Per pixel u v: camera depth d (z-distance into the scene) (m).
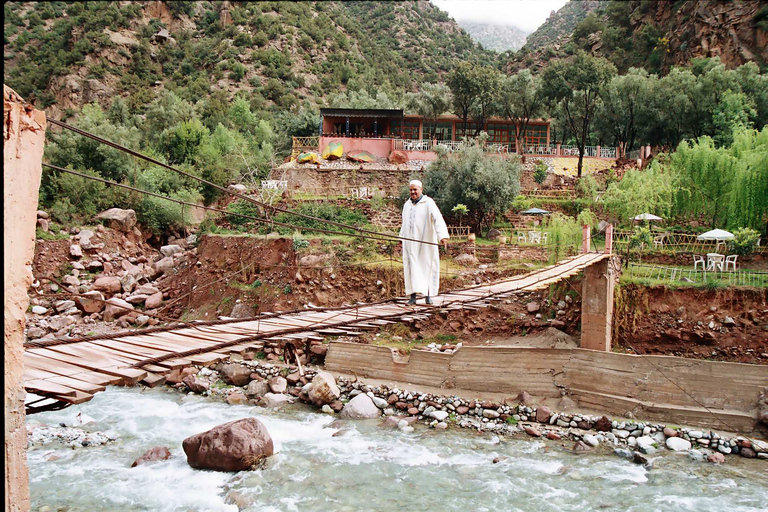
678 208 27.23
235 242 27.53
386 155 37.84
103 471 11.07
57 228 30.61
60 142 34.66
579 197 33.03
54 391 4.10
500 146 39.16
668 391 13.70
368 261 24.36
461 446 12.85
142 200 34.72
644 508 9.66
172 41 90.88
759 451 11.95
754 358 17.38
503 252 25.03
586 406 14.52
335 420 14.85
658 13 60.50
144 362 5.35
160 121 51.78
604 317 18.02
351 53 100.62
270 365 19.09
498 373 15.88
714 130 37.66
